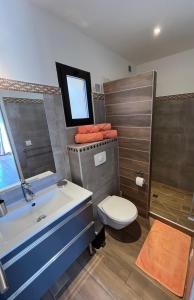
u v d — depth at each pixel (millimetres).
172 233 1782
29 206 1233
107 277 1373
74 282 1351
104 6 1264
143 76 1579
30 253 960
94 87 1860
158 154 2734
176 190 2598
